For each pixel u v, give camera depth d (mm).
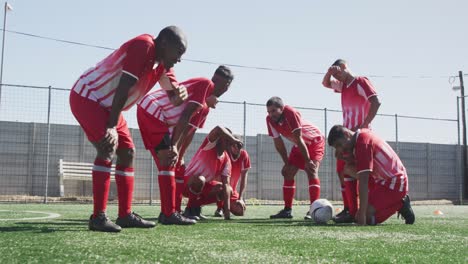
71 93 3020
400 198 4312
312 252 2205
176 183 4641
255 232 3309
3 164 14672
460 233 3451
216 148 5250
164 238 2709
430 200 19266
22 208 7871
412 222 4449
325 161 17188
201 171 5277
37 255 1948
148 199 15109
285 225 4156
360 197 4141
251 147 17203
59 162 15133
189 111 3809
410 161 19328
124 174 3365
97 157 2980
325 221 4465
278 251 2219
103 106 2977
